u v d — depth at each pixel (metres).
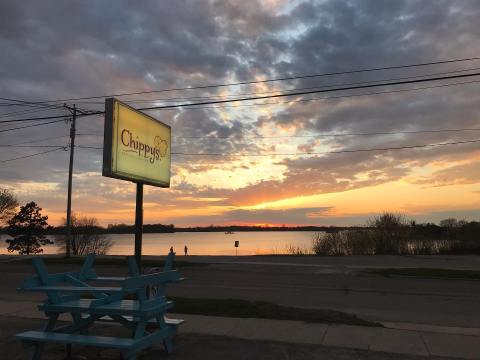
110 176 9.33
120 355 6.84
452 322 10.36
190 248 69.75
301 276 20.73
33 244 66.94
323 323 9.18
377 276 20.55
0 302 12.16
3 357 7.04
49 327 6.86
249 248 66.06
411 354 7.04
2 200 67.94
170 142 11.95
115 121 9.46
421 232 39.78
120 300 7.20
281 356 6.89
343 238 40.06
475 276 19.73
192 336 8.12
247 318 9.65
